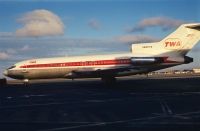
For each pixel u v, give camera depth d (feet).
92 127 46.85
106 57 163.12
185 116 55.42
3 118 58.85
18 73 168.45
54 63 165.07
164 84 149.69
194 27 158.61
